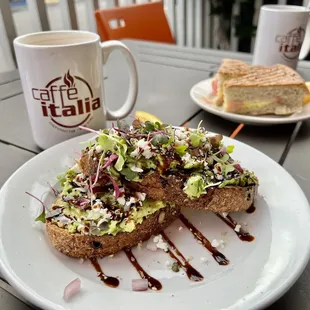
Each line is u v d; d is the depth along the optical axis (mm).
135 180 248
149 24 867
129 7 834
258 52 534
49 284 192
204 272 217
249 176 263
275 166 289
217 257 229
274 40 508
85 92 327
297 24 495
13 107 453
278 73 442
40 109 325
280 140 372
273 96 414
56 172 289
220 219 261
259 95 414
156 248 237
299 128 398
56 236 222
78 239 219
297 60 528
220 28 1453
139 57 670
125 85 539
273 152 348
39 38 333
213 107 431
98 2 1086
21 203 250
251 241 237
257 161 298
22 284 185
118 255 231
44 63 300
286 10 499
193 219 263
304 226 223
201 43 1465
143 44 750
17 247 213
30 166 285
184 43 1460
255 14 1340
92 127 346
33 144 362
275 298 177
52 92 314
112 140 257
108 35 790
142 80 559
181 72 596
